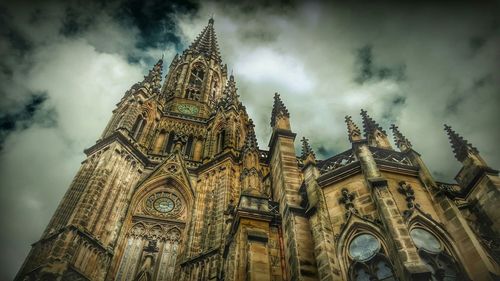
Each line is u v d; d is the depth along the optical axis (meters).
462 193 33.50
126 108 55.81
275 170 35.72
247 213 29.39
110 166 44.88
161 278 39.00
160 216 45.44
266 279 25.27
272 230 29.27
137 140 53.59
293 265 25.11
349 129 31.97
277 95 42.84
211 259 37.66
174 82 77.44
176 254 41.75
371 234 24.25
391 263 22.47
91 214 39.03
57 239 35.16
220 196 45.09
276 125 38.62
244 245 27.39
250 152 37.56
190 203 47.41
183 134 59.28
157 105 60.97
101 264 37.47
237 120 60.41
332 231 25.56
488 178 31.48
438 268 22.31
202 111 67.94
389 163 28.27
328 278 22.67
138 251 41.31
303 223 27.23
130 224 43.53
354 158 29.42
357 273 23.17
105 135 51.72
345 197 26.78
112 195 43.03
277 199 33.00
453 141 36.03
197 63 84.50
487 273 21.53
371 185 25.53
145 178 48.72
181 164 51.78
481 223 30.75
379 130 35.81
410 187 26.61
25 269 34.06
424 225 24.56
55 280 32.16
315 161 31.45
